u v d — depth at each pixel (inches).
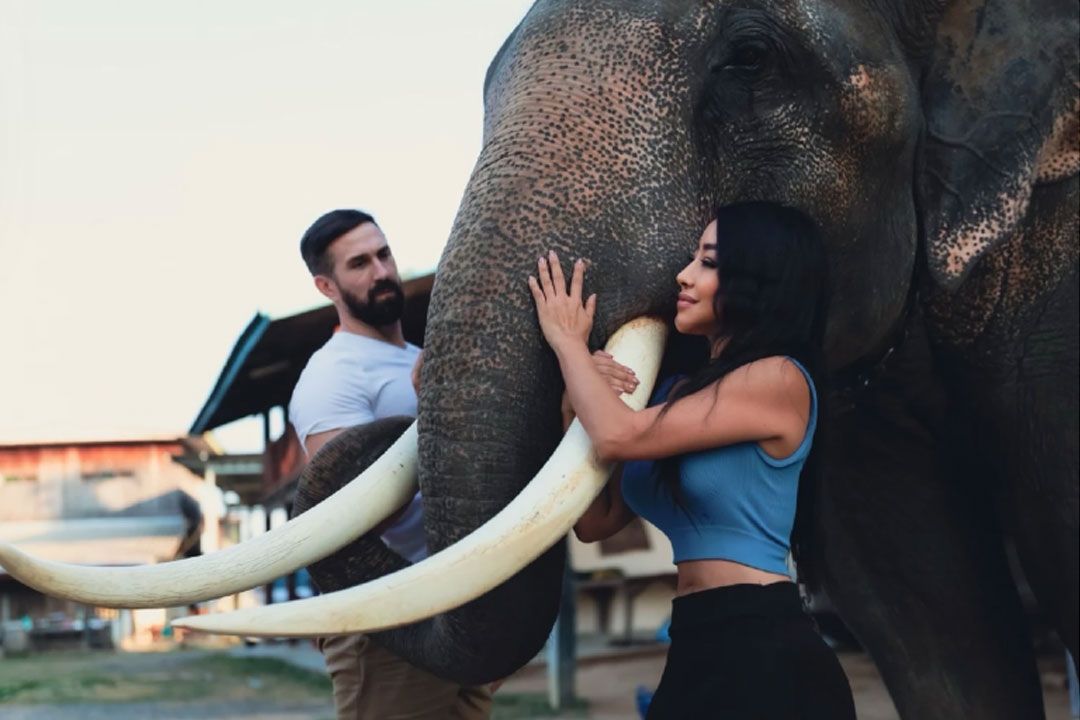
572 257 111.0
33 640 1128.2
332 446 121.9
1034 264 144.9
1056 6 140.5
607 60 119.6
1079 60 139.6
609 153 115.5
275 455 968.9
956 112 136.3
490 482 107.0
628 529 617.3
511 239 111.0
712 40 123.0
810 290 111.8
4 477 1510.8
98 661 898.1
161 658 912.9
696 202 119.2
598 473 107.0
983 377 147.8
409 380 158.2
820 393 113.0
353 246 158.1
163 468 1523.1
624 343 112.5
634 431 106.4
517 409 108.2
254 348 668.7
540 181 113.0
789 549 119.0
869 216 131.3
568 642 436.1
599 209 113.1
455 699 151.3
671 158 118.0
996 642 155.2
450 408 108.0
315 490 121.3
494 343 108.7
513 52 123.0
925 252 136.0
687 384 110.0
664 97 119.6
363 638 147.5
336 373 156.5
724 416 109.0
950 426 153.2
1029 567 152.3
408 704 147.8
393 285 159.3
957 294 145.1
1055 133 138.9
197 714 481.7
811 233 112.0
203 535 1556.3
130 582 103.1
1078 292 146.7
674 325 117.0
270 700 532.1
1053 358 146.3
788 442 111.1
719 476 110.9
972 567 155.3
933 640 155.7
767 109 124.6
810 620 112.3
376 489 114.1
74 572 101.0
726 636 109.6
